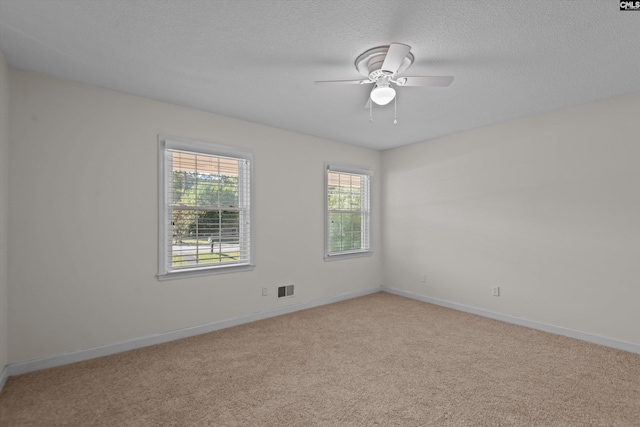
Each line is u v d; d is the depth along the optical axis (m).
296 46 2.08
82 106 2.64
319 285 4.31
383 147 4.91
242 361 2.61
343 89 2.75
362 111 3.30
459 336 3.17
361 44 2.05
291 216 4.02
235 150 3.49
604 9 1.68
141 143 2.92
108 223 2.75
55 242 2.51
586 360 2.62
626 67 2.33
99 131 2.71
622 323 2.84
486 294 3.81
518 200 3.53
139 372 2.42
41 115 2.46
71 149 2.58
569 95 2.86
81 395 2.10
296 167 4.07
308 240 4.19
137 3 1.66
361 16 1.76
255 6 1.68
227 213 3.51
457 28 1.87
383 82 2.25
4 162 2.21
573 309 3.12
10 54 2.17
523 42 2.01
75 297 2.59
